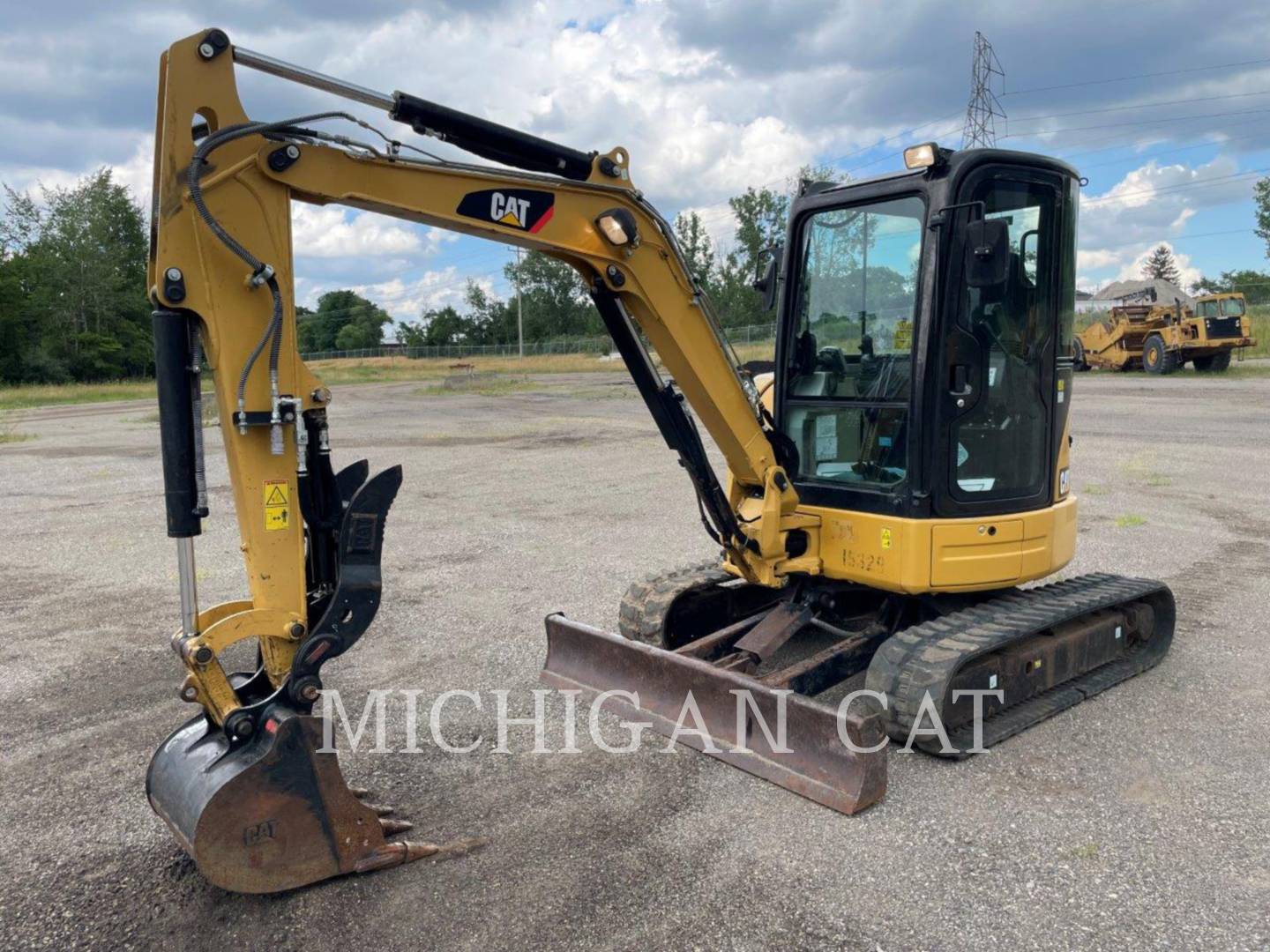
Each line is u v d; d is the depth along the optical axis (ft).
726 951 10.00
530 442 59.06
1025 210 15.84
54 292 197.26
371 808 11.64
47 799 13.96
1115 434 50.72
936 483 15.16
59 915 11.02
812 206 16.80
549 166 13.14
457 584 25.41
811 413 17.31
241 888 10.68
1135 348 92.73
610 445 55.88
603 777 14.03
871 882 11.19
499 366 191.72
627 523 33.19
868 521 15.78
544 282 310.04
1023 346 16.15
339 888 11.31
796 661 18.66
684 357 14.71
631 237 13.58
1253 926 10.21
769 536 15.75
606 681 16.70
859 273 16.31
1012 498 16.02
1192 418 56.18
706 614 18.76
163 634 21.76
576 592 24.26
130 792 14.10
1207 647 19.12
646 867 11.60
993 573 15.67
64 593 25.55
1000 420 16.03
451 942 10.27
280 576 11.24
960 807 12.94
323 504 11.95
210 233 10.56
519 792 13.64
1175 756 14.38
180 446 10.74
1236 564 25.21
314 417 11.61
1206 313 87.66
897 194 15.43
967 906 10.69
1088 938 10.09
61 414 98.78
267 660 11.55
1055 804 13.00
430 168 12.00
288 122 10.76
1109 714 16.01
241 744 11.04
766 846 12.03
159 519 35.86
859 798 12.69
